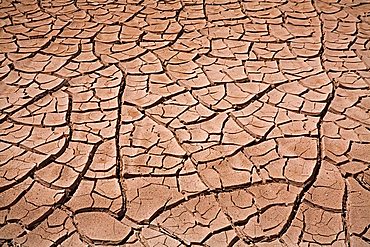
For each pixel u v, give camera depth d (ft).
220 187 8.55
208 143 9.42
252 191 8.48
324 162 9.00
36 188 8.52
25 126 9.82
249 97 10.54
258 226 7.93
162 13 13.74
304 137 9.52
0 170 8.82
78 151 9.25
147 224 7.98
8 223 7.97
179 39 12.55
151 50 12.10
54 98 10.58
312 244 7.65
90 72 11.35
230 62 11.65
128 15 13.64
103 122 9.93
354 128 9.73
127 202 8.30
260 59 11.75
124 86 10.90
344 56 11.82
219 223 7.98
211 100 10.48
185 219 8.04
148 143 9.45
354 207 8.19
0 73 11.34
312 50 12.05
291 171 8.83
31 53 12.05
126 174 8.80
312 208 8.20
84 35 12.73
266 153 9.20
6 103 10.42
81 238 7.76
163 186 8.59
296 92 10.68
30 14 13.82
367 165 8.93
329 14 13.66
